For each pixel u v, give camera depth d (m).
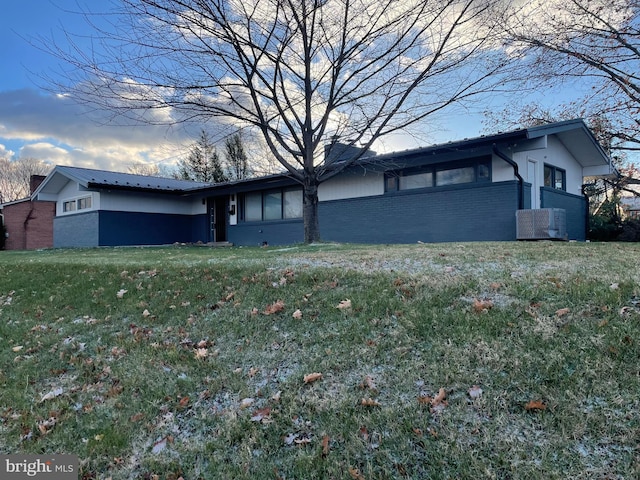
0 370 3.41
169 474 2.05
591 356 2.36
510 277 3.82
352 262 5.40
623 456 1.74
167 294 4.93
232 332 3.57
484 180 10.23
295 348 3.11
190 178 32.16
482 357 2.54
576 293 3.16
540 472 1.73
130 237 17.02
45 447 2.36
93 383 3.05
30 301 5.57
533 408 2.07
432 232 10.98
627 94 14.25
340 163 11.10
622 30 12.38
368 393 2.42
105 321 4.36
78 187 16.06
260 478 1.93
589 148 12.98
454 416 2.12
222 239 17.86
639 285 3.21
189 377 2.92
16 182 39.88
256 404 2.52
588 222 14.73
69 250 14.81
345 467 1.92
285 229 14.94
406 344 2.86
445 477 1.78
